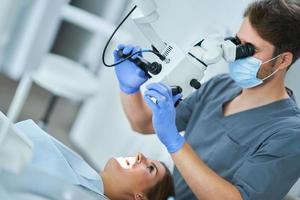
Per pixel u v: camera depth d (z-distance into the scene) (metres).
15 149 1.22
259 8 1.51
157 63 1.49
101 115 3.38
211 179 1.42
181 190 1.73
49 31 2.70
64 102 4.05
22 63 2.74
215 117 1.74
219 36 1.52
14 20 2.53
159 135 1.45
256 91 1.64
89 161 3.39
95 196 1.41
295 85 2.01
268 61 1.52
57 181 1.31
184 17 2.76
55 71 2.95
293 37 1.49
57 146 1.61
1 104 3.37
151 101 1.43
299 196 1.88
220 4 2.54
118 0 3.71
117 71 1.65
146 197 1.61
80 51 4.09
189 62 1.46
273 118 1.61
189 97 1.88
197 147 1.74
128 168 1.64
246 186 1.45
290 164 1.46
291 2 1.52
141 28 1.49
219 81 1.85
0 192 1.16
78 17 3.05
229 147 1.65
